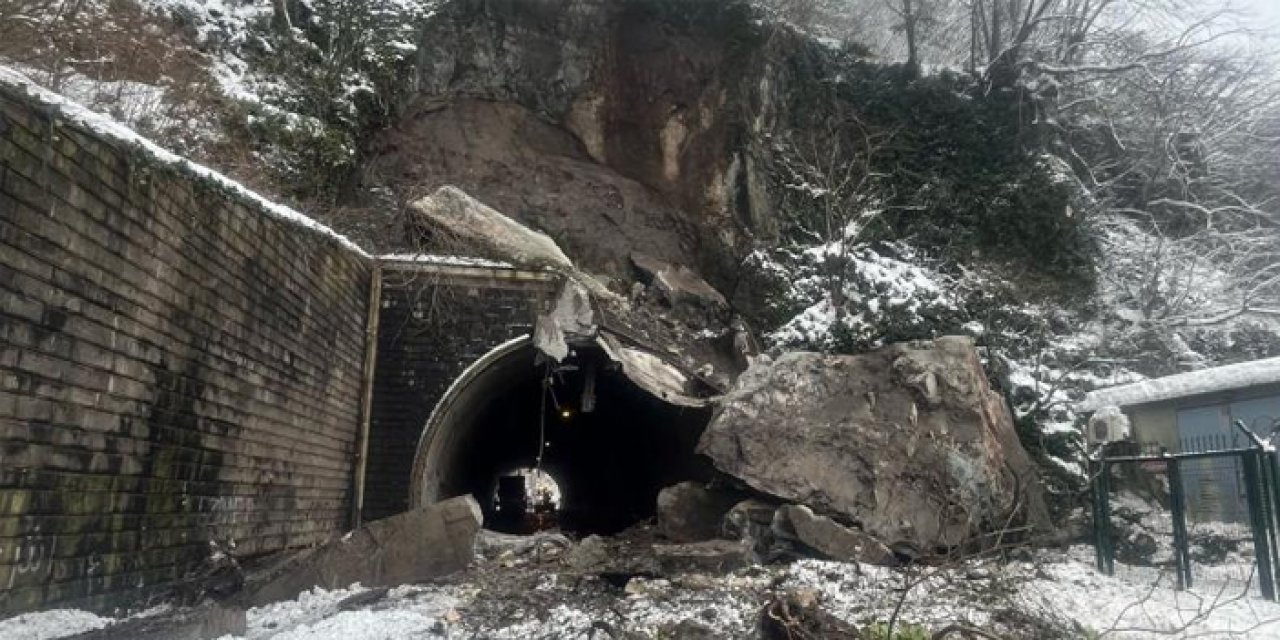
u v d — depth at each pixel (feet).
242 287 30.63
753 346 55.62
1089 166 72.90
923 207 64.03
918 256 62.75
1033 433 49.37
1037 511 41.16
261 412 32.68
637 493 89.45
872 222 62.95
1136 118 75.20
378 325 46.55
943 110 67.00
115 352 22.76
